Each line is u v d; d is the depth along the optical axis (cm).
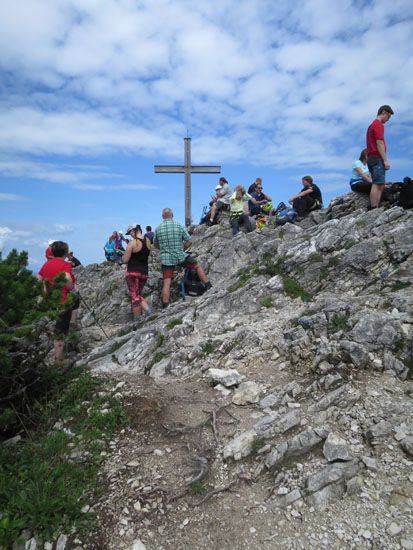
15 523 321
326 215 1194
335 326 552
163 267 948
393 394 441
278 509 338
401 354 486
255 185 1587
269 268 826
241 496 355
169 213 949
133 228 924
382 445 376
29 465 385
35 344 509
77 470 380
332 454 372
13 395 457
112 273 1562
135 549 311
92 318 1248
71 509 336
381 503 325
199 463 392
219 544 314
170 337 693
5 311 445
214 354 611
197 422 459
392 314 543
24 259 494
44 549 312
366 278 695
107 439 434
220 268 1216
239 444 408
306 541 308
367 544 297
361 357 490
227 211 1608
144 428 452
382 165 938
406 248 692
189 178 1797
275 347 582
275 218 1398
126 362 676
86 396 520
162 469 388
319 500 337
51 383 533
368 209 983
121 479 376
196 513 341
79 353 855
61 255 701
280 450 387
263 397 485
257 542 313
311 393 470
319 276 747
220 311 743
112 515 338
